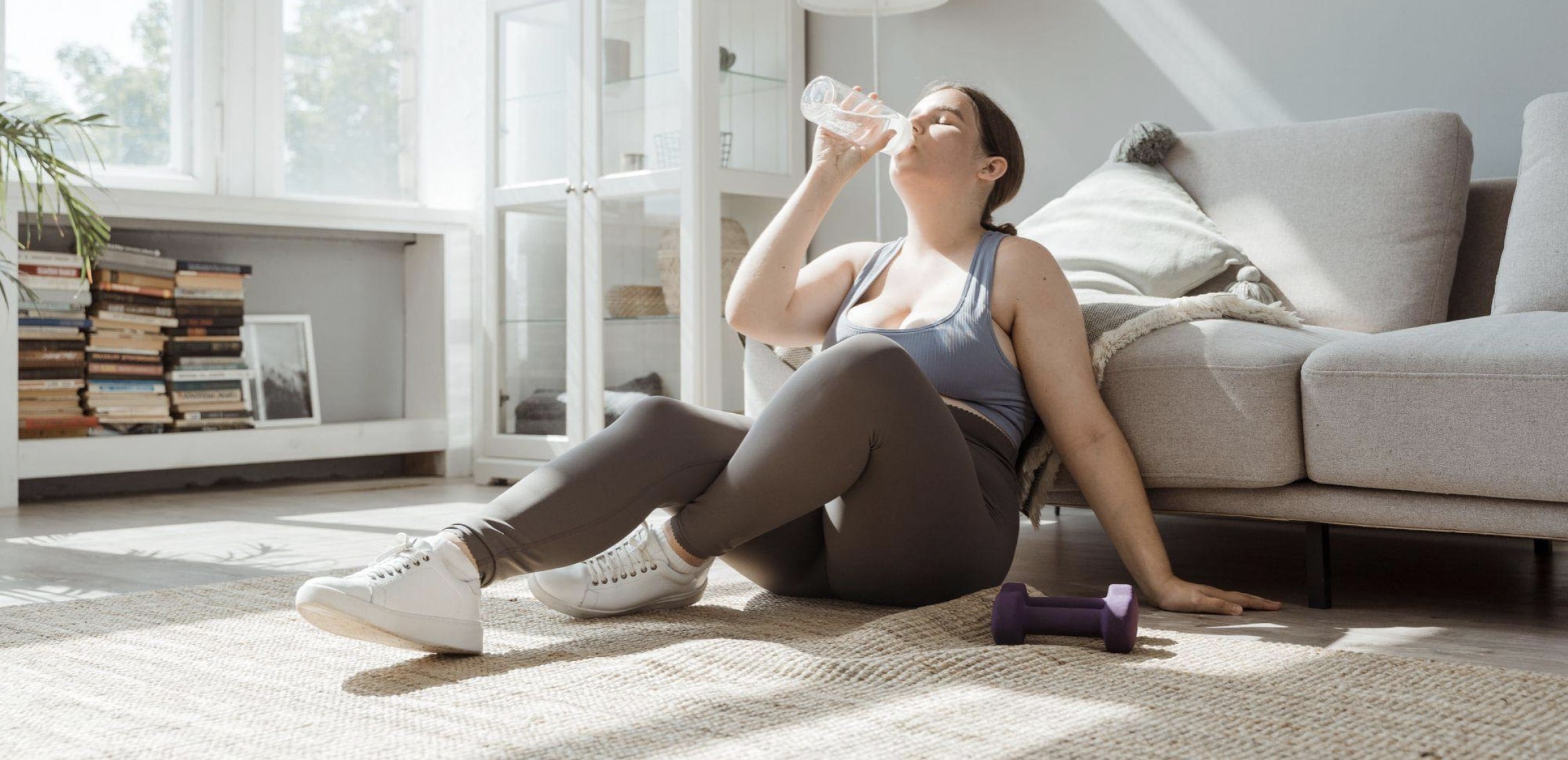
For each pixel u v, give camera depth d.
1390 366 1.65
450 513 3.06
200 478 3.73
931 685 1.24
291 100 3.88
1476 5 2.52
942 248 1.81
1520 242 2.05
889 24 3.42
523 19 3.79
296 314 3.92
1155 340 1.85
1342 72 2.68
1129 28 2.98
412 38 4.17
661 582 1.63
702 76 3.32
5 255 3.20
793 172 3.57
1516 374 1.55
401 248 4.17
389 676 1.33
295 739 1.09
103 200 3.31
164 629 1.61
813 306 1.88
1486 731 1.07
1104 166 2.60
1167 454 1.82
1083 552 2.36
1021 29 3.16
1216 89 2.85
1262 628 1.62
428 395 4.10
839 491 1.48
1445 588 1.96
